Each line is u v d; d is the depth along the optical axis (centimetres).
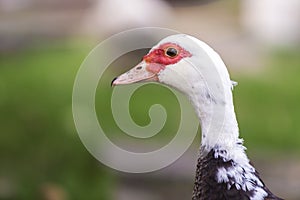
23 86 1409
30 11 2192
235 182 586
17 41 1945
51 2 2209
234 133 591
